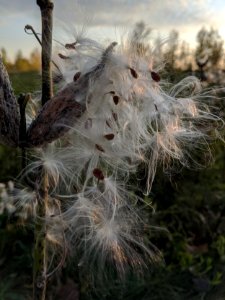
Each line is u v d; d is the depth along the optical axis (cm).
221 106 25
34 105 21
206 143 22
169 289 52
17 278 57
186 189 62
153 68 18
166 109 18
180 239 61
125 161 20
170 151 19
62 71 18
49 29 16
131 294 49
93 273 36
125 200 21
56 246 21
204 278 55
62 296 49
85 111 16
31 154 19
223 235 63
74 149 18
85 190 21
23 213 27
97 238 20
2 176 61
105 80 16
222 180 66
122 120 17
